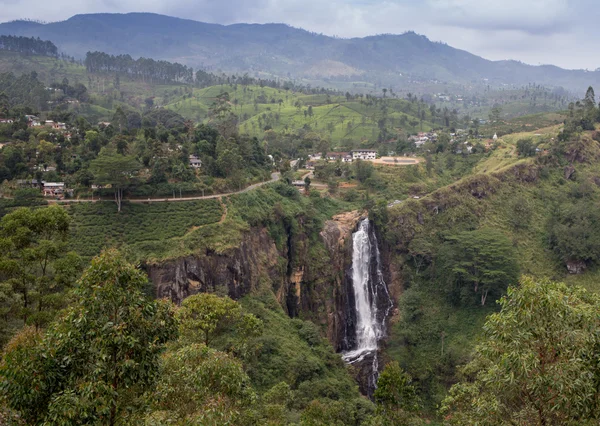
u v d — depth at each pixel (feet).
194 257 225.76
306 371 199.31
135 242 228.02
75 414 51.13
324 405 163.73
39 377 53.78
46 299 106.93
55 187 254.68
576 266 315.17
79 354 57.21
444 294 314.55
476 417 75.10
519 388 66.90
